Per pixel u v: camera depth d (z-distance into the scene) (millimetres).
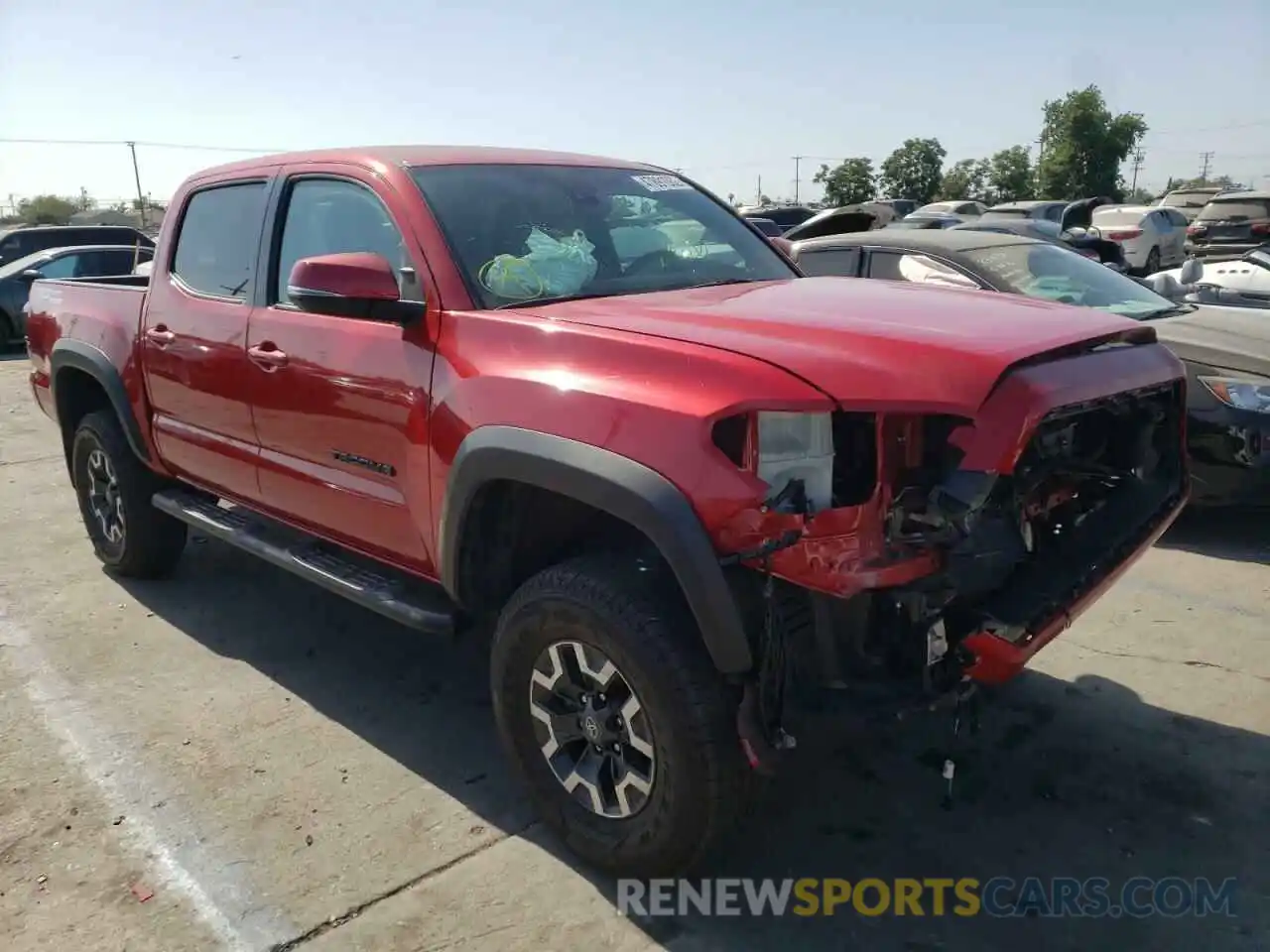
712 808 2518
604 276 3428
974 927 2656
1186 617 4500
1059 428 2699
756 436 2342
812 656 2443
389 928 2656
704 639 2375
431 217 3256
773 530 2295
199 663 4227
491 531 3031
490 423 2793
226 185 4188
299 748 3555
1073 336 2664
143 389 4516
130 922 2688
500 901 2754
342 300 3047
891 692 2424
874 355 2463
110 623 4641
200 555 5555
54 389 5133
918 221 18859
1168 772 3334
